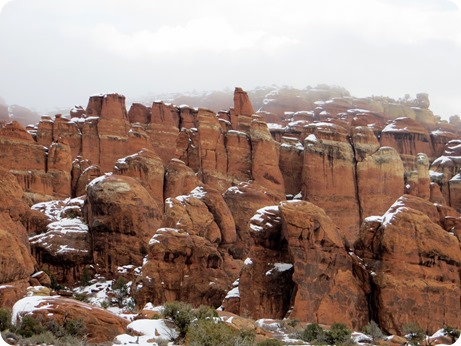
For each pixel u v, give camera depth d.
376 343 41.16
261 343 33.16
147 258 56.94
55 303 34.78
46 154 82.00
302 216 51.81
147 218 67.75
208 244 59.75
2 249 47.59
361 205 92.62
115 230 66.50
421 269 51.84
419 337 45.31
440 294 51.53
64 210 72.56
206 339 31.45
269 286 52.06
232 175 90.44
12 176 60.75
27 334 32.78
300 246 51.41
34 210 71.00
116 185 67.69
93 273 65.62
